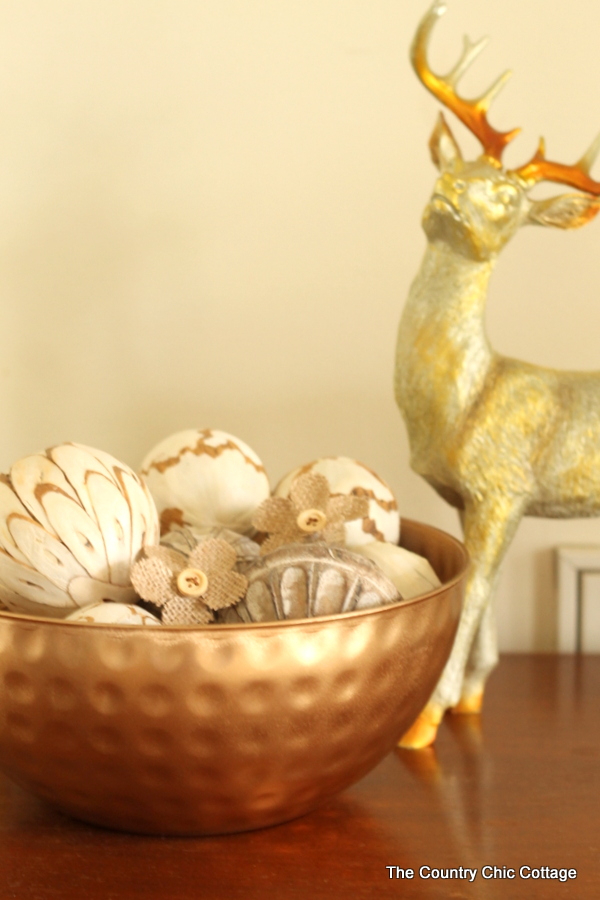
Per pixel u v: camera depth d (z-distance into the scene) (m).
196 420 1.39
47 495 1.00
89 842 1.01
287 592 0.99
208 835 1.01
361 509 1.08
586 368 1.36
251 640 0.94
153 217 1.37
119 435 1.39
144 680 0.93
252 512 1.12
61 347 1.38
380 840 1.02
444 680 1.14
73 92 1.35
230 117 1.36
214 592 1.00
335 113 1.35
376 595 0.99
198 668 0.93
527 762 1.12
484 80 1.34
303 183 1.36
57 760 0.96
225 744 0.95
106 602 1.00
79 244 1.37
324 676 0.95
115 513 1.01
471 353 1.15
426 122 1.35
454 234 1.13
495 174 1.13
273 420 1.38
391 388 1.37
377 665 0.97
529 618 1.39
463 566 1.07
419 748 1.14
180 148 1.36
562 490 1.15
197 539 1.07
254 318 1.38
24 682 0.95
